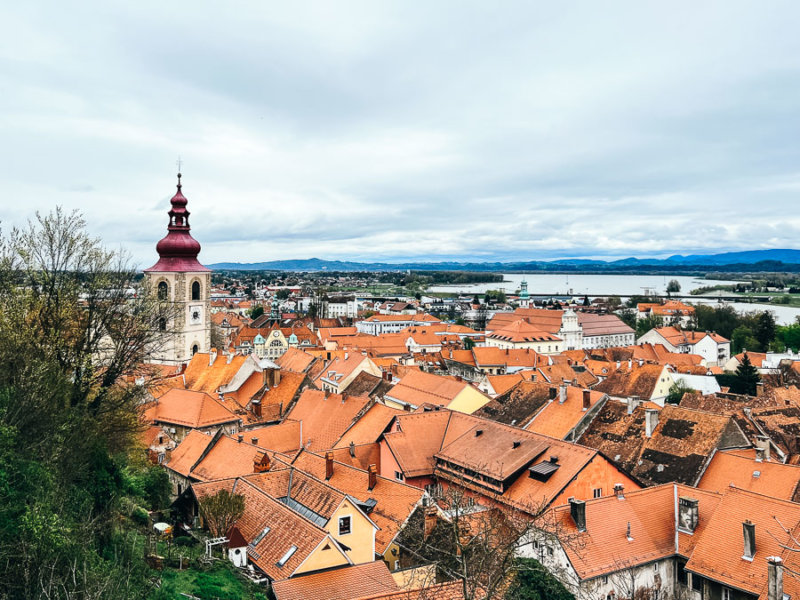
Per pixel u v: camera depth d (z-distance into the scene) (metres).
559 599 44.00
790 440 74.31
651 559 48.75
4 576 27.52
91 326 52.66
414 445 71.06
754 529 44.50
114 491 44.22
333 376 123.50
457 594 37.41
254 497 52.59
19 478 31.84
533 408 83.62
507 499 57.88
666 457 65.88
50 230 52.19
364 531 49.50
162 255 119.44
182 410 85.88
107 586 28.98
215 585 40.75
